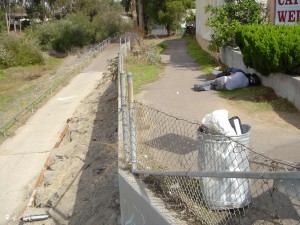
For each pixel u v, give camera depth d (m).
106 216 7.05
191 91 12.20
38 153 13.18
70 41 46.06
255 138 7.55
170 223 4.31
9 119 16.06
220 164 4.54
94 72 27.44
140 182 5.52
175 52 25.67
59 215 8.10
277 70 10.09
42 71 34.47
